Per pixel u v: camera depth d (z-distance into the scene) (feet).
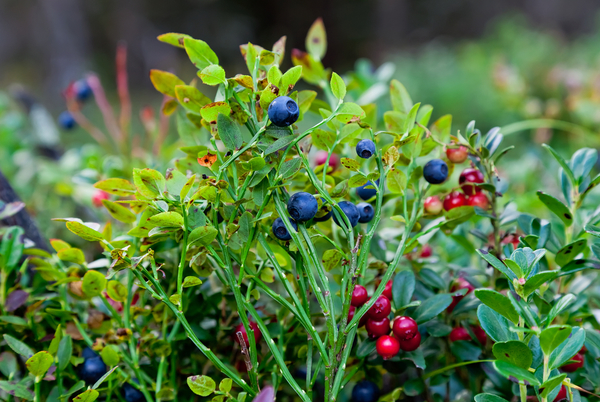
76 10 13.70
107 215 1.77
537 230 1.25
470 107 5.71
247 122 1.15
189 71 13.83
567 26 13.99
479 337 1.31
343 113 1.12
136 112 9.55
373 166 1.33
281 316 1.24
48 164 1.96
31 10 14.16
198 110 1.20
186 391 1.28
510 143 4.39
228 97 1.13
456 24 15.31
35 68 13.87
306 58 1.41
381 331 1.18
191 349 1.29
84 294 1.27
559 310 1.09
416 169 1.24
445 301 1.22
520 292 1.09
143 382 1.22
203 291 1.33
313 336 1.12
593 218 1.25
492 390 1.28
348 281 1.12
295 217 1.10
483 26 15.15
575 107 2.53
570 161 1.29
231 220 1.12
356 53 15.33
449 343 1.29
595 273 1.47
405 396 1.39
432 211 1.27
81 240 1.66
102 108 1.89
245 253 1.12
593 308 1.48
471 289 1.31
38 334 1.28
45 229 1.96
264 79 1.15
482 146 1.26
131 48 14.60
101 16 14.89
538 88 4.96
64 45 13.42
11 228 1.29
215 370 1.30
